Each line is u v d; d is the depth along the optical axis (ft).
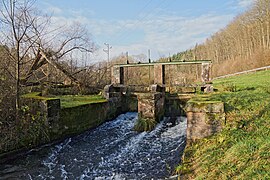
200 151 20.89
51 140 31.32
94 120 39.17
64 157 28.30
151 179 21.66
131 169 24.40
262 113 22.61
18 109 29.84
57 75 61.72
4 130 27.96
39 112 31.24
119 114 46.93
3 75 32.01
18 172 24.72
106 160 27.12
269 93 30.83
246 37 161.68
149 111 37.09
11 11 33.58
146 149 29.04
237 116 22.63
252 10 157.69
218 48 204.44
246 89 37.50
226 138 20.67
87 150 30.22
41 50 47.91
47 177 23.82
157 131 35.17
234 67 144.66
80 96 50.01
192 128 22.90
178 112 41.88
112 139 33.88
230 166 16.30
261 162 15.14
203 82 40.40
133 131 36.68
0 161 26.37
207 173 16.83
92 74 69.21
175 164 23.50
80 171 24.88
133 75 86.43
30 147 29.07
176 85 41.09
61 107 33.58
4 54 36.32
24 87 42.68
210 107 22.38
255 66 116.26
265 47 130.93
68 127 33.81
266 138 18.13
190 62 41.34
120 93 47.21
